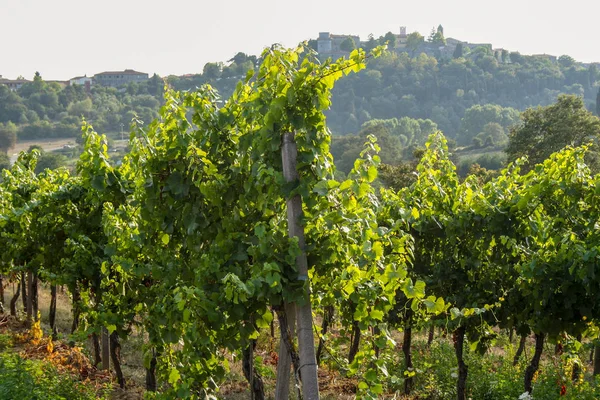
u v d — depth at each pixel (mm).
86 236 12406
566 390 11141
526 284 10805
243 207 7312
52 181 16672
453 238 11172
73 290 12625
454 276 11352
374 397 6348
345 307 7523
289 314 6629
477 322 11289
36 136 167750
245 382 13336
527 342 20375
